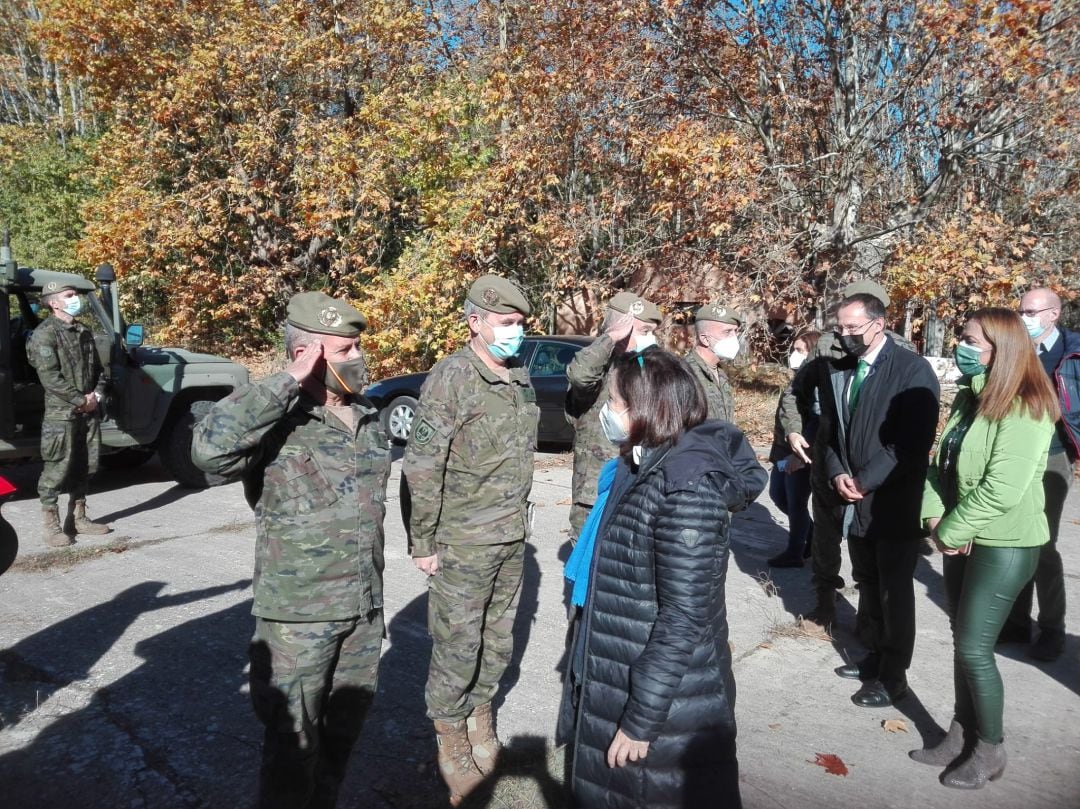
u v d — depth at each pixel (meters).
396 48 16.28
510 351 2.87
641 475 2.08
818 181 11.54
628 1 11.51
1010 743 3.31
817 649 4.24
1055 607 4.04
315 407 2.44
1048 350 4.04
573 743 2.24
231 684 3.68
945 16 9.45
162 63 16.12
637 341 3.62
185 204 16.61
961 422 3.14
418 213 15.20
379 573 2.58
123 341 7.25
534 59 13.20
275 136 16.47
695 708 1.99
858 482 3.41
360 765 3.05
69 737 3.21
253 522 6.45
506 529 2.87
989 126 10.54
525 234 13.12
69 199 19.00
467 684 2.87
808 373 4.71
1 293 6.44
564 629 4.39
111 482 7.98
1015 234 9.76
